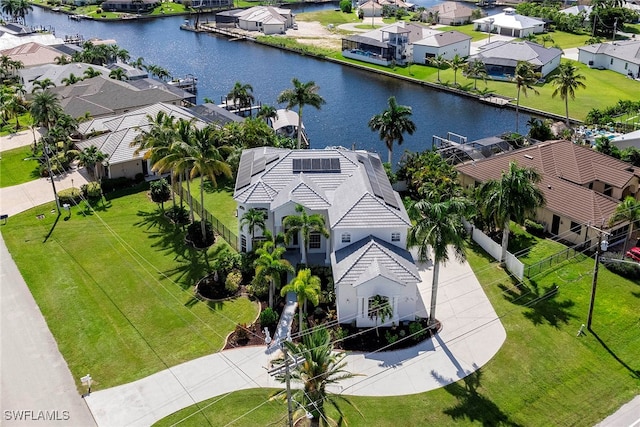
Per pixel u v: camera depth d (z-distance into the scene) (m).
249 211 61.03
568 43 174.25
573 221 66.69
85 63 132.12
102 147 87.25
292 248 65.25
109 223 73.69
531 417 44.03
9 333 53.38
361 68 157.38
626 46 146.25
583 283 59.75
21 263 64.75
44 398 46.00
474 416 44.00
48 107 93.75
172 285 60.25
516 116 117.38
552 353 50.28
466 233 69.06
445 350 50.66
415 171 77.31
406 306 53.91
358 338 52.16
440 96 134.12
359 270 53.19
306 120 119.75
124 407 45.03
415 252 62.03
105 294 59.00
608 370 48.56
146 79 128.50
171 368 48.91
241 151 83.75
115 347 51.47
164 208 77.56
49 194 82.50
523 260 64.00
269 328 53.31
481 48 152.38
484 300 57.16
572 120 111.62
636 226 66.69
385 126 82.12
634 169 76.69
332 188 65.31
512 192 59.31
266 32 197.62
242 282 60.06
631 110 110.81
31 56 143.50
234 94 110.62
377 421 43.44
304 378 39.34
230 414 44.06
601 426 43.28
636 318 54.59
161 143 72.88
